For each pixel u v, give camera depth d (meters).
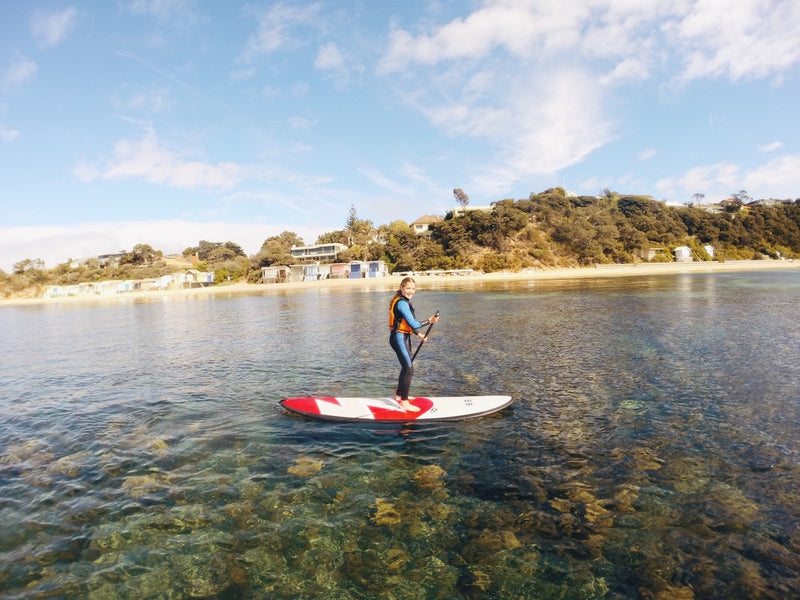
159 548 4.75
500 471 6.30
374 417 8.41
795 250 109.19
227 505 5.59
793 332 15.44
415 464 6.61
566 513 5.20
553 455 6.76
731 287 37.97
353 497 5.72
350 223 139.00
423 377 11.38
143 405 10.08
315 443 7.51
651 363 12.02
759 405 8.50
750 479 5.82
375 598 3.98
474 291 46.38
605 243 97.31
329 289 67.81
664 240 104.00
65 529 5.12
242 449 7.35
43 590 4.11
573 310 24.61
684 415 8.18
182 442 7.73
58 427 8.82
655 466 6.28
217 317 31.12
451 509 5.37
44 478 6.48
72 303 73.38
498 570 4.29
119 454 7.31
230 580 4.24
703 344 14.04
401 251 98.06
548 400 9.31
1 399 11.34
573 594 3.95
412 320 8.39
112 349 18.89
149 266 127.19
